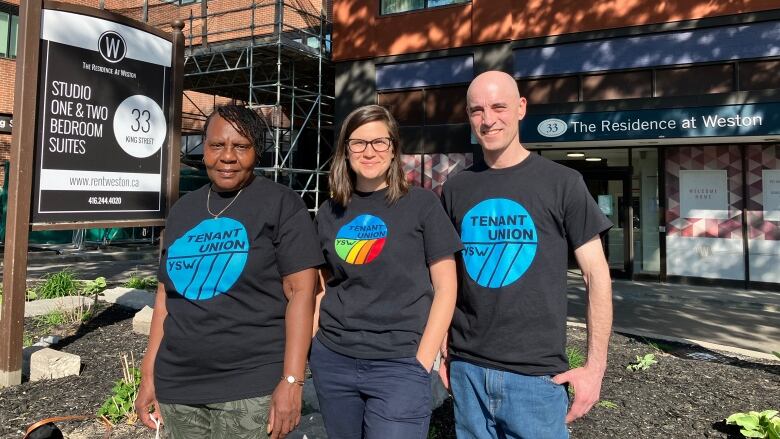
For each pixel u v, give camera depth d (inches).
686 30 406.6
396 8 522.3
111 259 562.3
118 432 123.8
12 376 155.7
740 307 342.0
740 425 124.8
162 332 81.7
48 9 178.4
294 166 700.7
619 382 164.4
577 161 462.6
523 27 462.0
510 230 80.9
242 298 72.4
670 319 302.0
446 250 79.3
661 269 432.8
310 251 74.2
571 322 271.0
